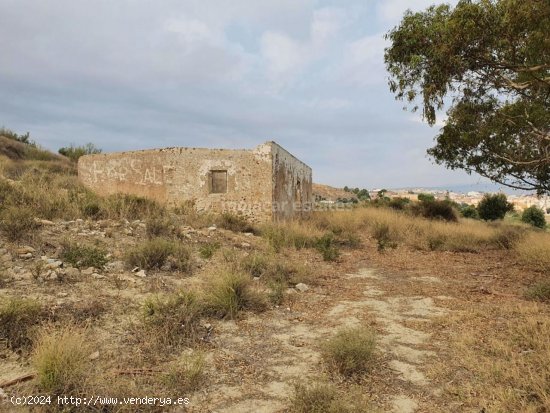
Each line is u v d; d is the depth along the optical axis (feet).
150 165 49.55
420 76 28.19
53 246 23.77
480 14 23.52
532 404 10.67
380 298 22.67
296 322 18.10
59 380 10.59
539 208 103.35
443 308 20.57
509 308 19.62
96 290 18.38
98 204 36.24
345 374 12.89
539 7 21.08
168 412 10.47
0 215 26.16
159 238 27.66
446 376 12.82
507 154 38.96
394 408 10.98
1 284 17.07
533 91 31.27
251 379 12.53
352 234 49.19
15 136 93.61
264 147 47.62
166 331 14.69
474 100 35.35
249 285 20.98
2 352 12.10
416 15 27.66
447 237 46.16
